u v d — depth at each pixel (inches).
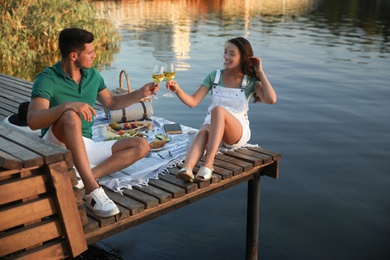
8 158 101.7
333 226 200.2
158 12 954.1
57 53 527.2
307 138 297.7
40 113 127.6
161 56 526.3
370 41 681.0
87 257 175.0
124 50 555.8
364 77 465.4
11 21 482.9
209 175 145.3
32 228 109.1
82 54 137.4
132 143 142.3
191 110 345.4
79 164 124.1
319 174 248.2
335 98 390.6
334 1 1406.3
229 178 154.4
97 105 233.9
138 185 141.4
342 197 224.8
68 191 111.9
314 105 368.8
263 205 215.6
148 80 417.4
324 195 226.1
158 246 183.2
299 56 557.9
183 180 146.6
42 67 465.1
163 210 139.6
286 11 1075.9
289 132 307.4
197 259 175.8
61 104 126.7
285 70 486.0
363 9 1183.6
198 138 153.7
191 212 209.5
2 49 452.4
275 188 231.6
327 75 469.4
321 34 737.0
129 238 188.4
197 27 763.4
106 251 179.0
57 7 545.6
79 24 546.0
